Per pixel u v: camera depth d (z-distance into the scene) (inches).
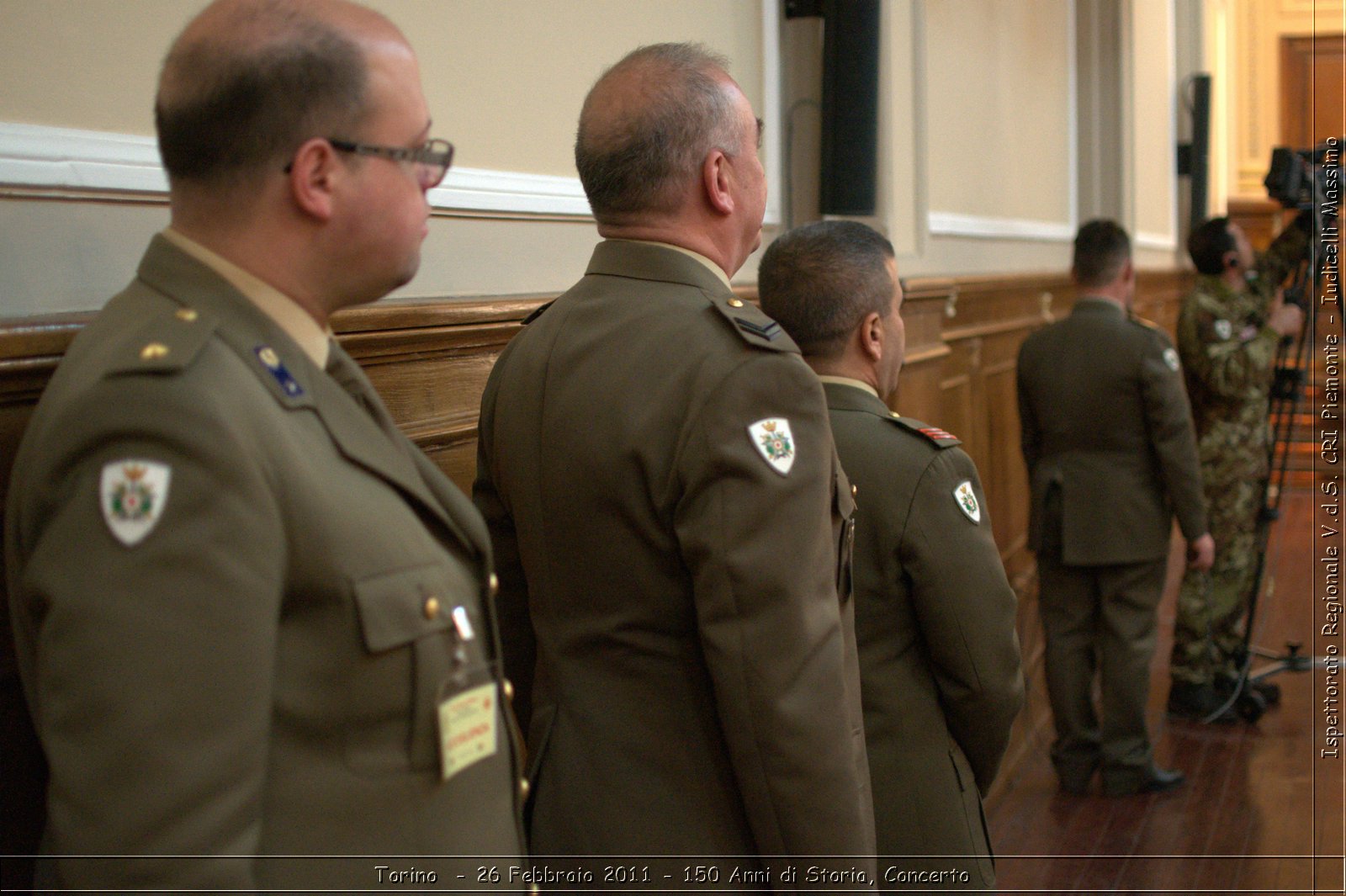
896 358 71.3
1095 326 134.6
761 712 45.2
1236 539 164.4
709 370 47.0
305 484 35.1
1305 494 300.5
